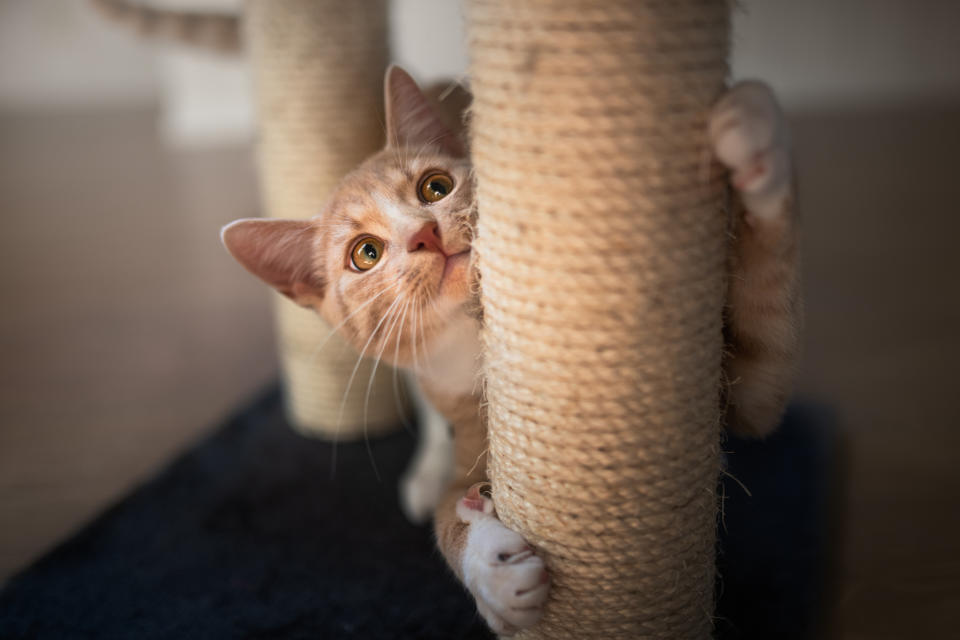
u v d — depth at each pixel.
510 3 0.33
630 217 0.34
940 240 0.97
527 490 0.37
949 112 1.48
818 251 0.96
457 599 0.48
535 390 0.36
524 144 0.34
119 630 0.47
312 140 0.59
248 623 0.47
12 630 0.47
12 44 2.00
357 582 0.50
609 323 0.35
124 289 0.97
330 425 0.65
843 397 0.65
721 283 0.36
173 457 0.62
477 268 0.39
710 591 0.39
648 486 0.36
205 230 1.16
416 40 1.49
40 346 0.83
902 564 0.48
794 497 0.53
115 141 1.71
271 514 0.56
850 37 1.56
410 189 0.43
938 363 0.69
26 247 1.12
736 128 0.32
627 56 0.33
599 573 0.37
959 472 0.55
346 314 0.44
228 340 0.83
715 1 0.33
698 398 0.36
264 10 0.58
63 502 0.58
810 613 0.45
